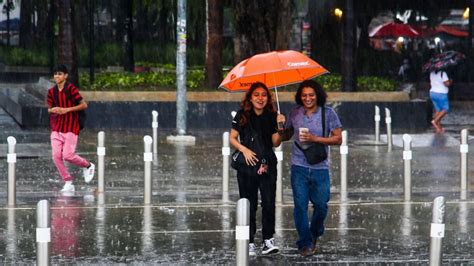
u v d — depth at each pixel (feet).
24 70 281.33
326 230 67.82
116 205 77.66
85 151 115.24
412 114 151.64
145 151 78.07
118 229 67.72
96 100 146.51
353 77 157.17
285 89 157.28
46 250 42.80
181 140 128.67
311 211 75.25
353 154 115.96
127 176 95.09
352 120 150.51
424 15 228.22
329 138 56.85
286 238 64.85
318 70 58.54
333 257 58.75
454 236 65.77
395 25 227.81
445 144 126.21
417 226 69.51
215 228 68.33
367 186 90.17
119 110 146.00
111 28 280.10
